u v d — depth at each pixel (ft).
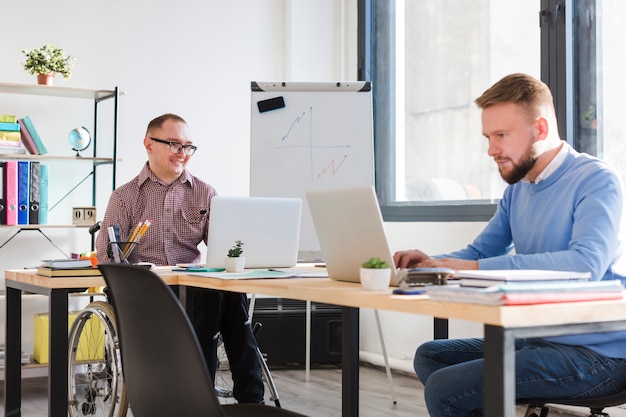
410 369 14.48
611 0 11.34
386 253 5.90
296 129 12.69
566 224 6.61
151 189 11.45
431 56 14.78
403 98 15.51
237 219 8.59
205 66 15.64
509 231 7.90
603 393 5.88
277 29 16.38
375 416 11.20
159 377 5.16
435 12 14.67
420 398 12.44
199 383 4.91
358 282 6.40
